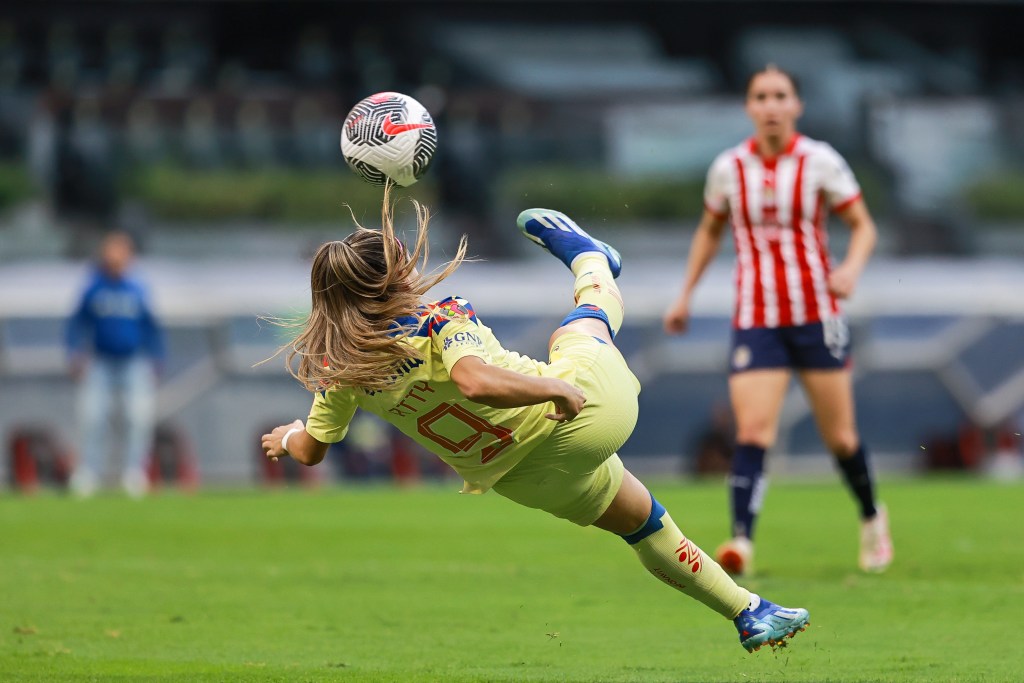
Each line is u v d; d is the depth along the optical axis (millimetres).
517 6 111625
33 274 78375
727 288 79625
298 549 31516
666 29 114312
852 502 46094
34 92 93938
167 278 80500
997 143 99000
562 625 20859
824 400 26969
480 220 92125
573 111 97250
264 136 93812
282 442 16453
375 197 90312
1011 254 94625
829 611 21703
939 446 75750
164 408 69875
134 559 29359
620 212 90688
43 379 69000
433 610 22312
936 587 24297
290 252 87625
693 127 96438
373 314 14766
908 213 95625
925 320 77125
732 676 16719
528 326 76000
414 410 15250
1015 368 77562
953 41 114562
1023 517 39094
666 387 75312
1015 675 16453
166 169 88938
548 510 16141
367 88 106375
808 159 26984
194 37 105938
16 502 46625
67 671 16875
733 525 26406
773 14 113688
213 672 16844
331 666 17359
